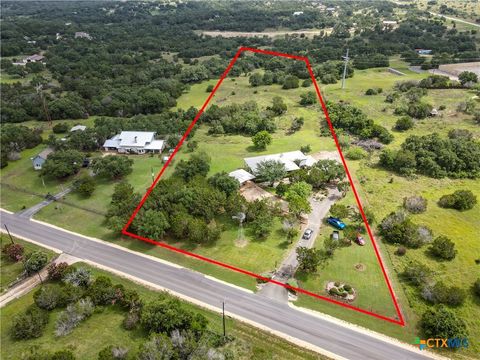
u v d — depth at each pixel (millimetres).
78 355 52844
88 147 123562
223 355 51094
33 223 86750
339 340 55250
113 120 141375
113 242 79000
